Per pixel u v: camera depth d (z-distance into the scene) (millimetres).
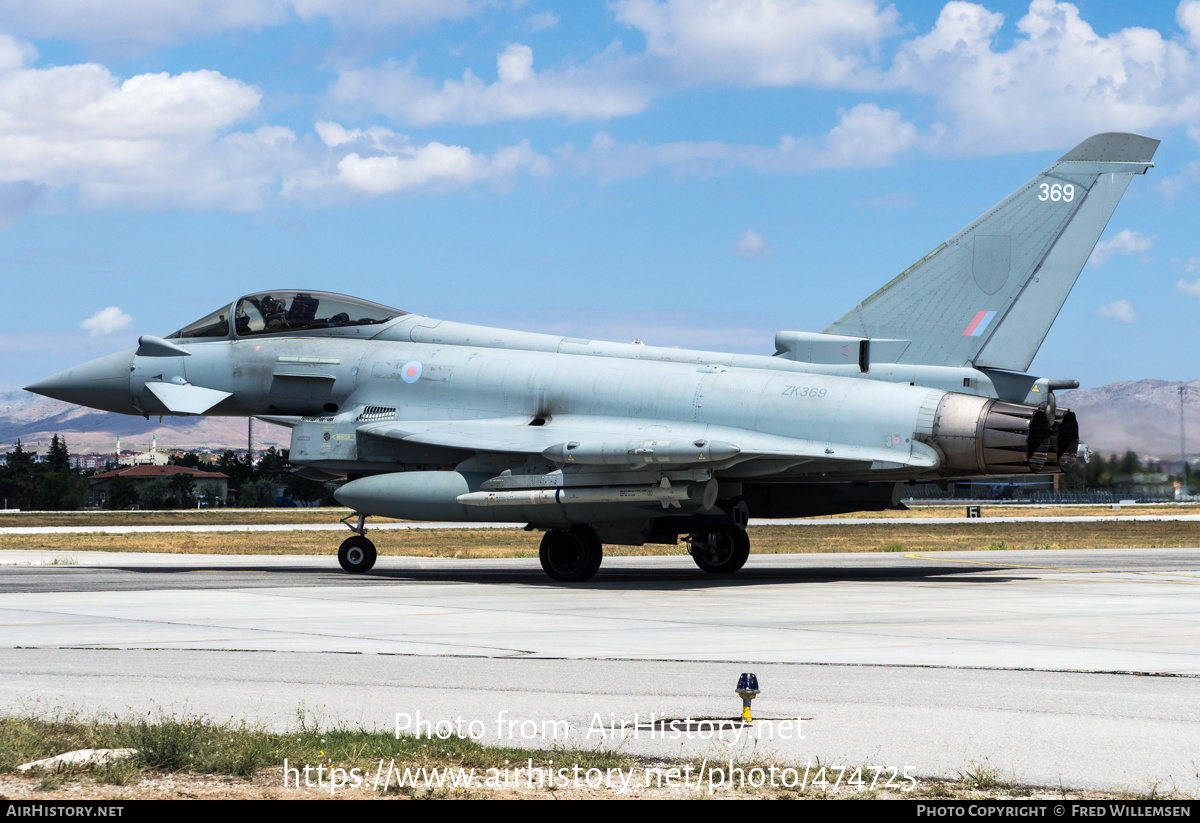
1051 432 43438
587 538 46375
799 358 47219
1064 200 44406
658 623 30172
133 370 55156
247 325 54469
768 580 47500
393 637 27031
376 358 52250
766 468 44812
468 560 65688
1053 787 13211
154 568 56344
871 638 26828
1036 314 44219
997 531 110750
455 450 49094
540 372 49156
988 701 18453
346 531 117812
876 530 114438
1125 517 152500
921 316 45688
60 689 19547
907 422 43031
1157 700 18562
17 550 78438
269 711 17594
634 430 46281
